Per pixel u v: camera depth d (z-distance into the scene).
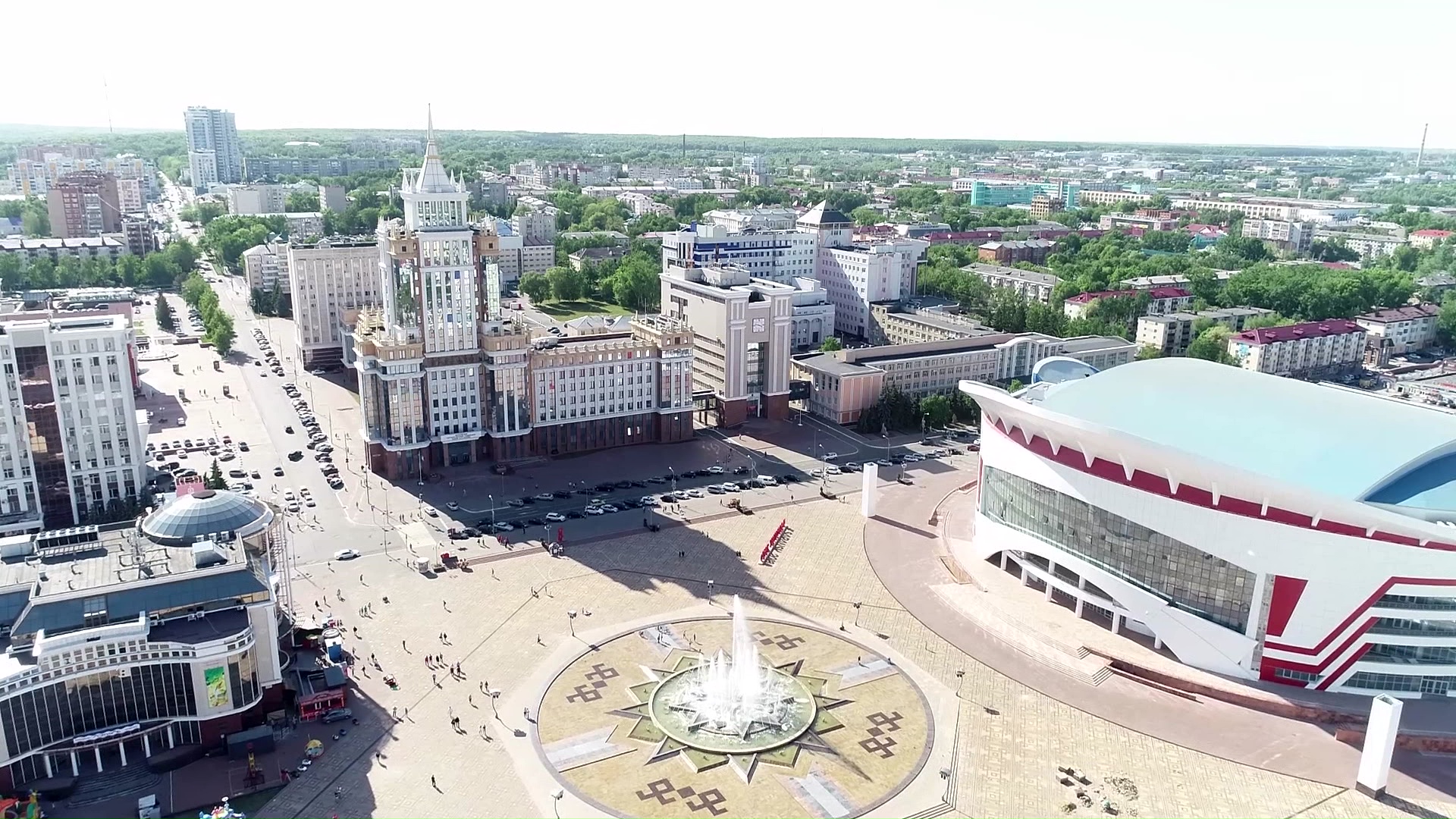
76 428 189.62
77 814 115.62
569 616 164.00
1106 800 121.56
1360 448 145.25
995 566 184.75
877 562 187.38
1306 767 128.50
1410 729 132.38
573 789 121.75
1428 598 134.25
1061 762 129.12
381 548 187.38
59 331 185.38
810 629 162.12
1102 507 158.62
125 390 192.50
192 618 129.62
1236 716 139.88
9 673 116.56
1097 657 153.12
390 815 116.69
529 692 142.38
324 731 132.50
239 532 142.62
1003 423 176.75
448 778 123.44
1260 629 144.00
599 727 134.38
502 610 165.12
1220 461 145.00
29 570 132.38
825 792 122.19
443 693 141.62
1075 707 141.75
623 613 165.25
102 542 141.88
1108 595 160.50
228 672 127.44
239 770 124.44
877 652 155.12
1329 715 137.75
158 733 127.75
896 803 120.31
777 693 142.88
